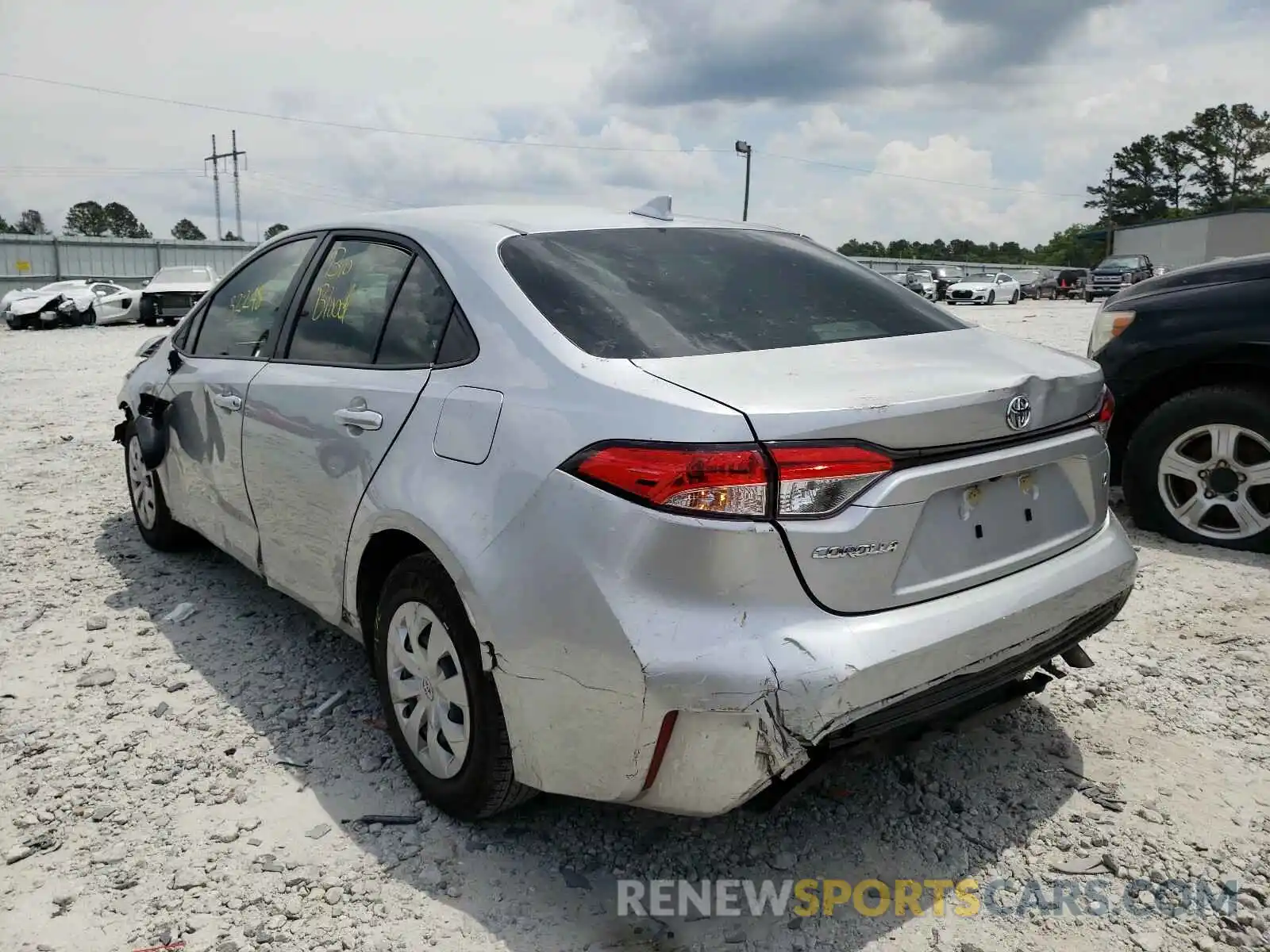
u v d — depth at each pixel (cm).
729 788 219
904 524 227
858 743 235
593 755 230
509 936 237
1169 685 359
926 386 238
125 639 405
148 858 266
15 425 899
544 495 234
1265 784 297
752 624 214
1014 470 251
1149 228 5650
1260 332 478
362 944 234
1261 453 482
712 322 271
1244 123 8581
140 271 3962
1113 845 270
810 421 217
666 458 216
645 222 329
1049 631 259
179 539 497
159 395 456
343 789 297
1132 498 520
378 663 300
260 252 419
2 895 252
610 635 219
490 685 252
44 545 525
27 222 10544
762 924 241
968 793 295
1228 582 452
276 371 357
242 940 236
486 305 277
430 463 269
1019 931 239
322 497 315
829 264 334
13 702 352
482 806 265
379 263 330
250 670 377
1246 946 233
